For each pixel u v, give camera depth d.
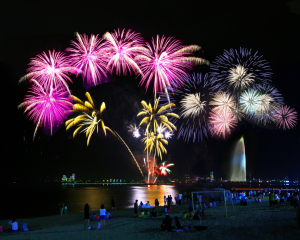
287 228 14.28
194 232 16.00
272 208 27.66
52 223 28.14
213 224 18.62
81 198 71.12
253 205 33.47
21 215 41.59
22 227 23.45
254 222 18.11
